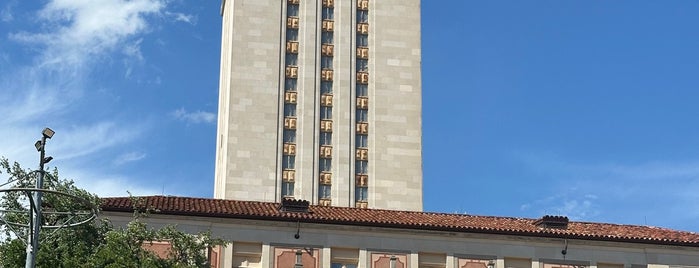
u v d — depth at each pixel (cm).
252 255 7150
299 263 7144
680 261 7588
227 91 13425
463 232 7412
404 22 13762
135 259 5775
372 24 13675
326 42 13512
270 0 13562
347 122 13175
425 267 7338
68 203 5772
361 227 7306
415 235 7369
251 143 12975
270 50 13362
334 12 13638
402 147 13225
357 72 13450
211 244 6341
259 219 7181
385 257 7288
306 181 12862
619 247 7562
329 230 7275
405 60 13600
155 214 7031
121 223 6962
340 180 12912
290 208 7406
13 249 5544
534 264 7444
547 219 7662
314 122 13125
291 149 13012
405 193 13025
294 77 13312
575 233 7519
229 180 12812
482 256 7412
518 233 7450
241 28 13412
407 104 13412
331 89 13325
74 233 5838
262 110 13125
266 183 12838
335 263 7244
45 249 5572
